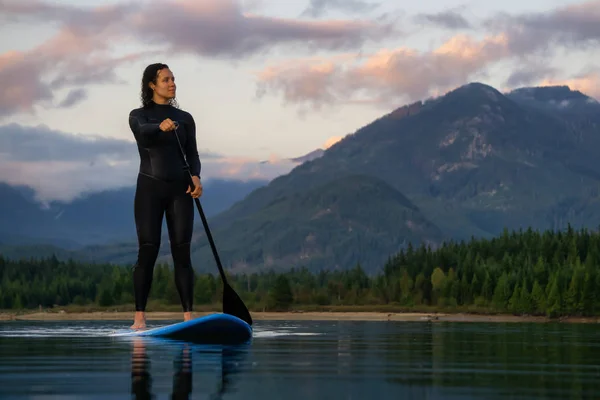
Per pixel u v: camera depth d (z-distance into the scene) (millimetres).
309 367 12469
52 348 16844
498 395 9266
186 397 9039
